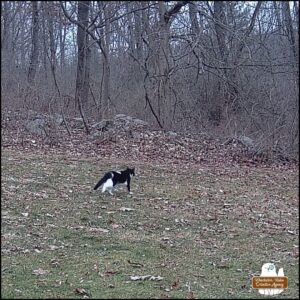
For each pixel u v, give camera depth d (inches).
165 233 370.9
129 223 386.3
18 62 761.0
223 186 530.9
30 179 478.3
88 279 272.2
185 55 781.9
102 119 769.6
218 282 280.1
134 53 858.8
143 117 823.1
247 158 677.3
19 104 741.9
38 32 732.7
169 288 265.6
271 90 761.0
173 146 697.6
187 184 523.2
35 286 256.5
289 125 724.0
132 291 256.8
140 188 489.4
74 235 349.7
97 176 516.7
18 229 350.3
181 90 824.9
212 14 762.8
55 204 415.2
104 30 807.1
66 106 789.2
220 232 383.2
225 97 810.2
